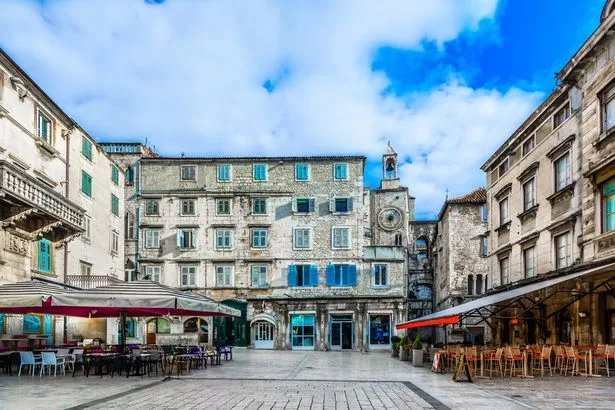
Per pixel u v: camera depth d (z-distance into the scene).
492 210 36.50
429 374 22.53
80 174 34.94
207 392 16.28
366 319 48.19
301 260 49.88
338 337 48.31
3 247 24.56
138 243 50.09
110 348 25.66
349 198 50.59
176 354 22.50
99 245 38.28
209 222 50.34
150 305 19.62
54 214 26.72
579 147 24.33
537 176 28.83
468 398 15.05
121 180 43.88
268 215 50.47
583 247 23.73
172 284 49.66
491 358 20.84
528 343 29.30
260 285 49.53
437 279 63.44
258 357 35.22
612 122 21.95
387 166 74.94
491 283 36.34
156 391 16.44
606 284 21.36
